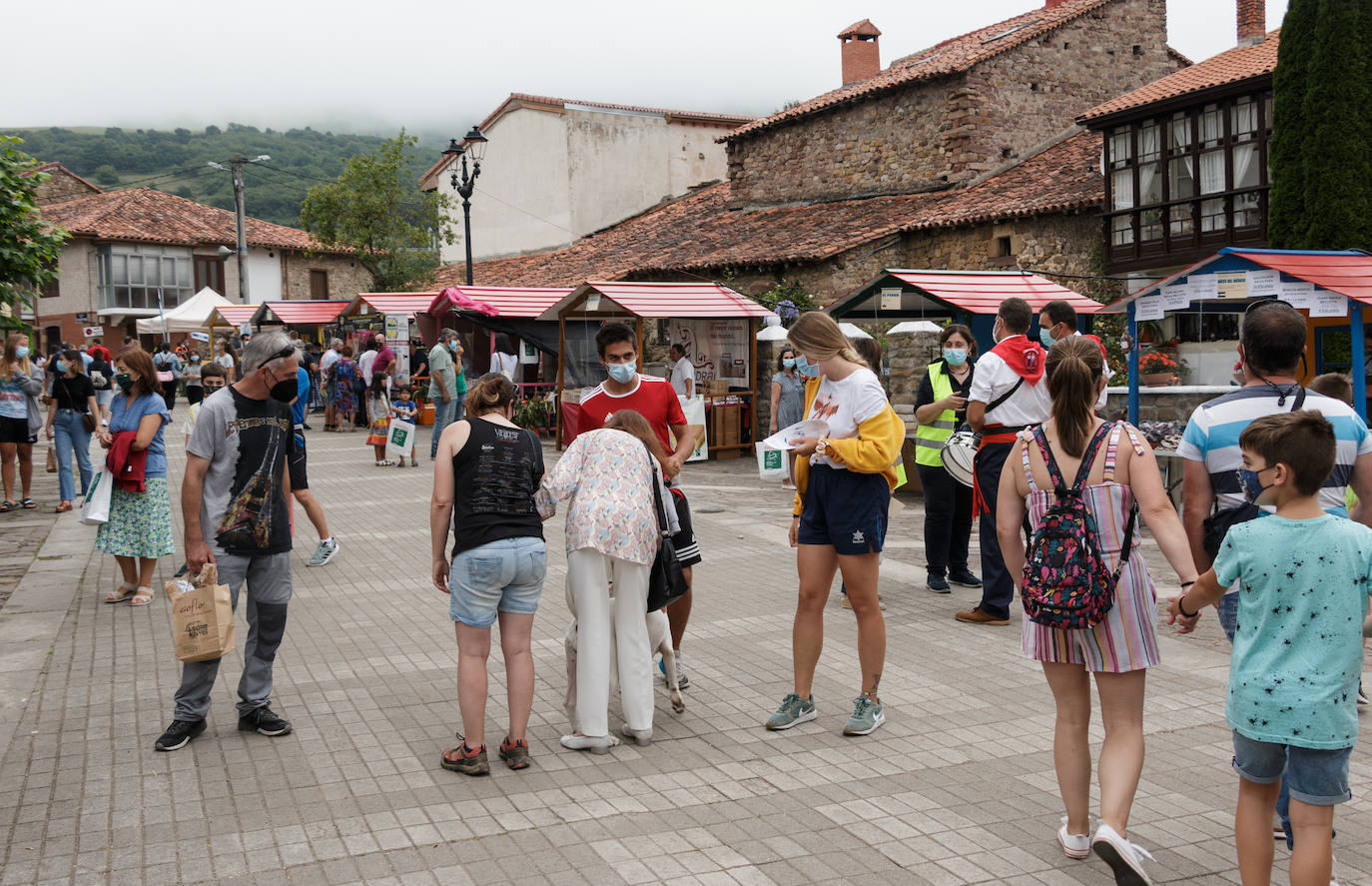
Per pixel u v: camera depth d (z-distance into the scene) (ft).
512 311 71.31
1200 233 64.23
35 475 55.31
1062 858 12.96
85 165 366.43
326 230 126.62
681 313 55.42
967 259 75.77
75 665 21.45
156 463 26.58
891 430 16.67
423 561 32.01
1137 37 89.76
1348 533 10.50
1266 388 13.11
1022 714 18.20
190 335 120.16
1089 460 12.19
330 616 25.52
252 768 16.07
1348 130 52.54
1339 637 10.39
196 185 358.43
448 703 19.20
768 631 23.80
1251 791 11.02
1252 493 12.92
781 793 15.05
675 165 132.05
